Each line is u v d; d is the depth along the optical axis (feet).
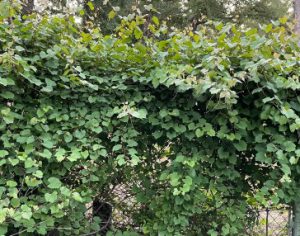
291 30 8.85
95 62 8.52
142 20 8.88
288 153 8.09
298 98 8.14
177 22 40.42
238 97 8.01
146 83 8.27
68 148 8.38
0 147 8.04
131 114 7.74
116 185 9.53
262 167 9.09
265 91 8.07
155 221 9.01
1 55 7.19
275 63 7.73
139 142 9.04
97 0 24.97
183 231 9.12
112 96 8.56
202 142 8.64
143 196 9.18
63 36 8.48
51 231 8.86
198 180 8.52
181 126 8.34
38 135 8.15
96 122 8.27
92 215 9.46
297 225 9.23
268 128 8.34
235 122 8.06
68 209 8.51
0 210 7.02
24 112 8.18
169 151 9.09
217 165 8.63
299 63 8.19
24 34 8.07
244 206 9.00
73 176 8.86
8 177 8.08
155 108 8.64
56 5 10.60
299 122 7.60
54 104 8.39
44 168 8.35
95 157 8.26
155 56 8.52
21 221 7.66
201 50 8.36
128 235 9.22
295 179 8.77
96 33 9.09
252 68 7.57
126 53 8.55
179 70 7.75
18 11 8.63
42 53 7.85
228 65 7.78
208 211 9.12
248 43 8.21
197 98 8.09
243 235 9.46
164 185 9.18
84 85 8.27
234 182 9.18
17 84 8.05
